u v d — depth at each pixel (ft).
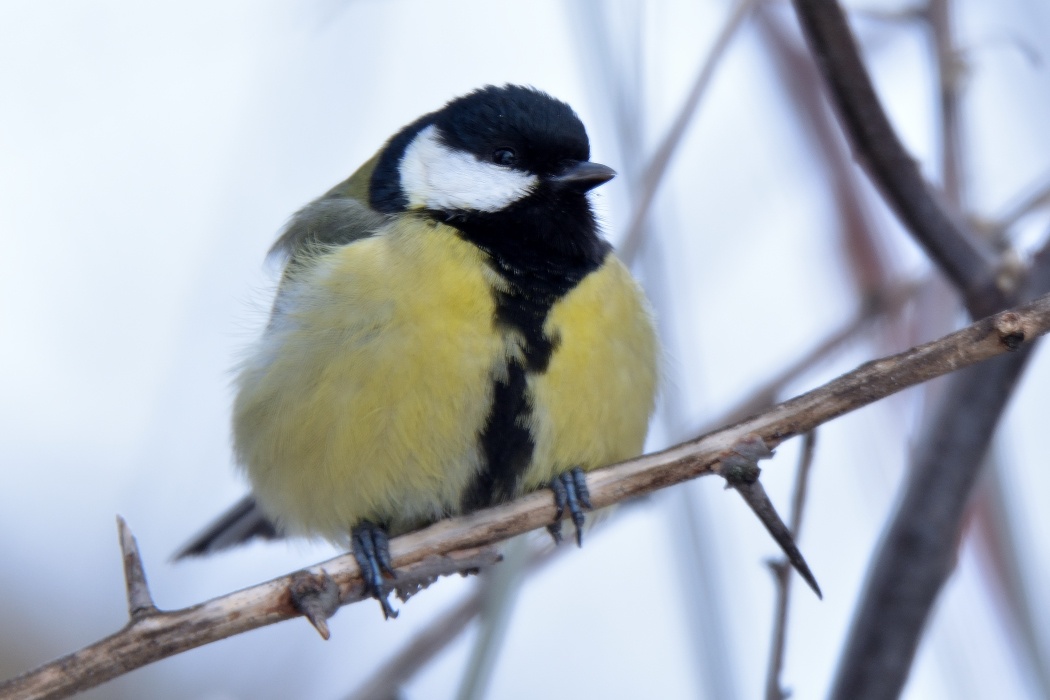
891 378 7.79
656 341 7.98
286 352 7.93
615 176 7.95
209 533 8.07
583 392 7.93
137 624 7.77
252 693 8.02
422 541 7.88
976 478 7.84
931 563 7.84
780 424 7.80
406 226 7.95
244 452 7.97
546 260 7.93
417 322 7.91
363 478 7.92
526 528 7.88
